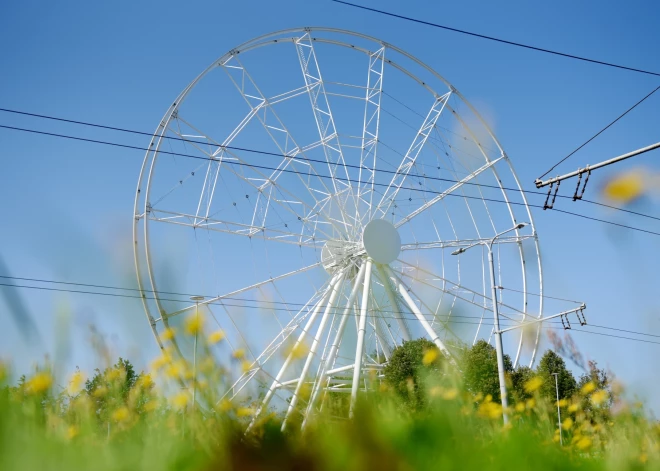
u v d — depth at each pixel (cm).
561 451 530
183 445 450
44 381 495
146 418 545
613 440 681
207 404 474
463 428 482
